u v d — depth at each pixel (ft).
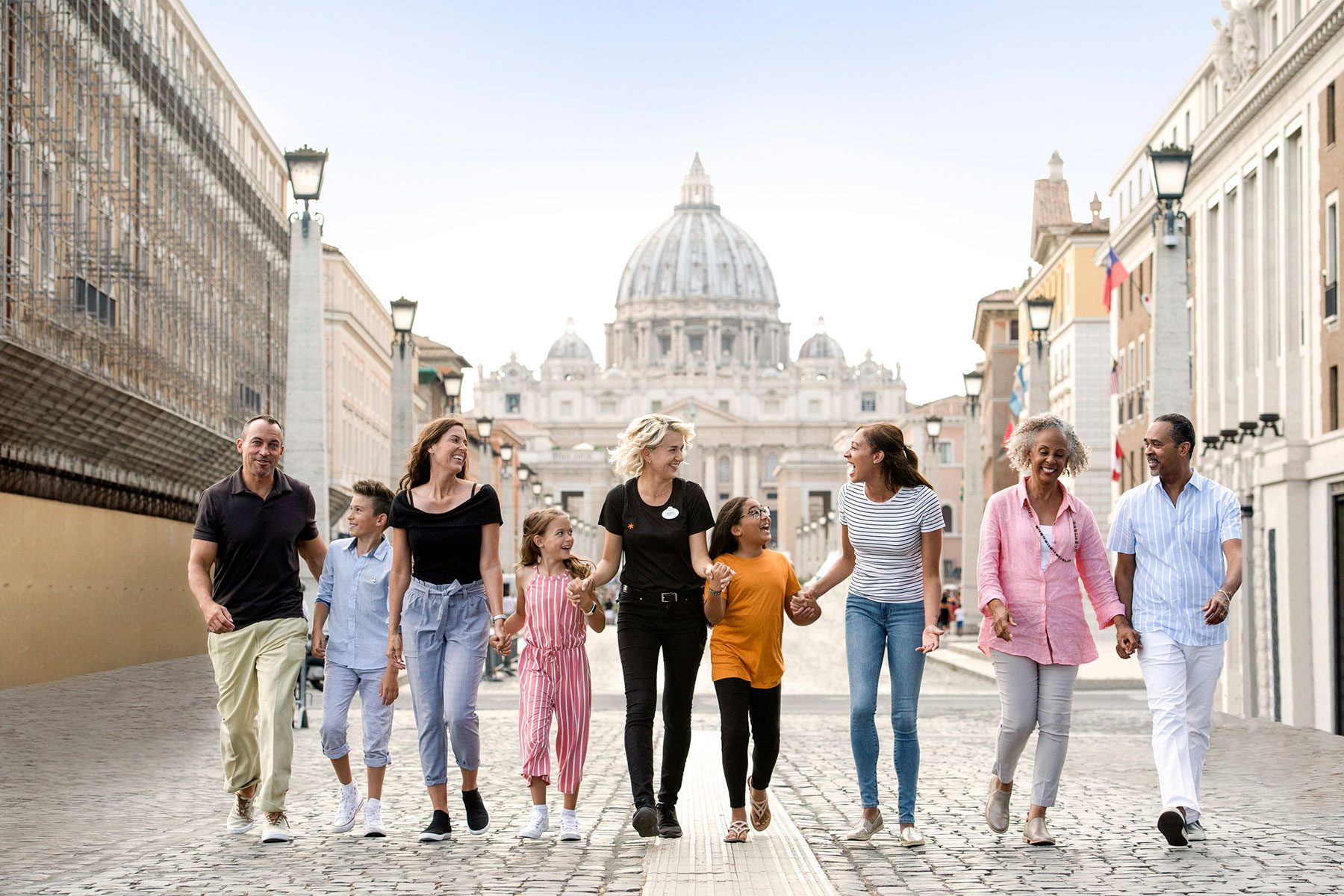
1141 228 147.64
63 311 82.89
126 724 59.00
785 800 37.73
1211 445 87.61
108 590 98.22
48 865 27.81
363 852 29.25
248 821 32.09
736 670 30.37
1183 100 131.34
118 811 35.47
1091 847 29.55
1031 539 29.86
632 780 29.68
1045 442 29.66
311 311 69.10
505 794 38.91
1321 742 55.06
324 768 44.83
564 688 31.09
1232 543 29.91
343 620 32.04
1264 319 85.51
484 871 26.96
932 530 30.09
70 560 90.43
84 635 93.35
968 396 140.36
